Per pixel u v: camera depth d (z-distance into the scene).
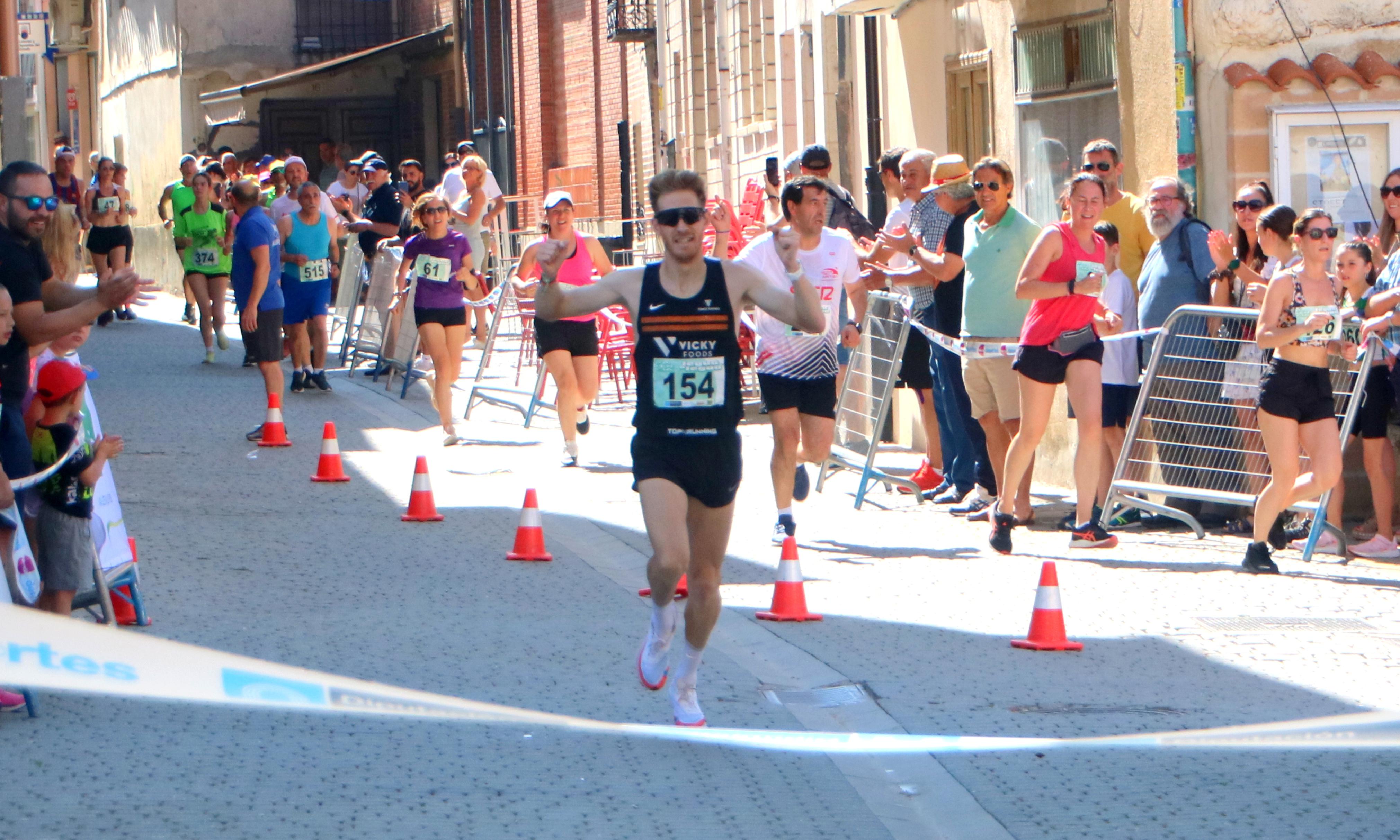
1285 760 9.84
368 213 36.06
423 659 11.88
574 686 11.24
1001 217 17.36
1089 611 13.80
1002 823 8.77
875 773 9.62
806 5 32.03
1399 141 18.41
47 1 54.38
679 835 8.52
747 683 11.55
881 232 18.92
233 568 15.02
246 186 23.41
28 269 10.53
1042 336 16.06
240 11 66.50
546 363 21.81
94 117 83.19
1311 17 18.27
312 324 29.62
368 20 69.25
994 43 22.12
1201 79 18.44
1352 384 16.12
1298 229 14.99
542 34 57.50
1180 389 17.05
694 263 10.10
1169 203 17.33
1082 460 16.42
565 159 57.12
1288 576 15.32
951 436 19.22
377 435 24.84
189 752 9.65
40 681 5.89
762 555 16.27
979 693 11.23
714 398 10.03
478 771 9.44
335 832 8.41
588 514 18.34
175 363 33.38
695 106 44.91
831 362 16.27
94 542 11.70
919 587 14.74
